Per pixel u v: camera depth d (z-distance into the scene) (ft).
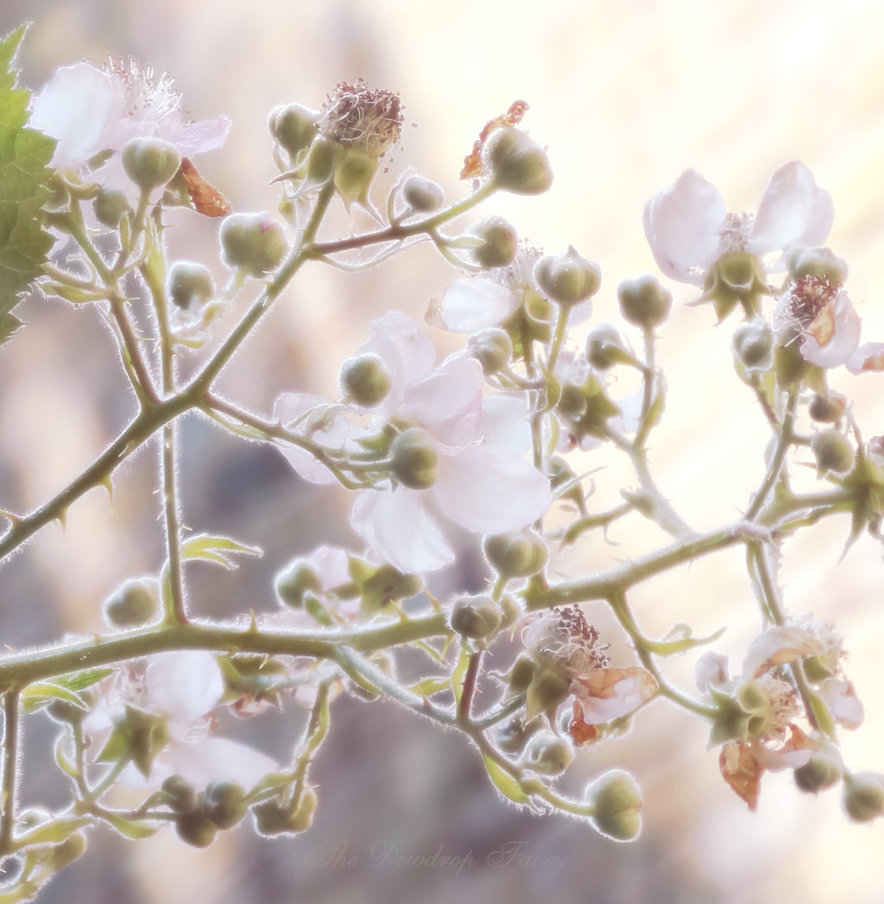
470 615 1.63
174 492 1.66
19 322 1.61
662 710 2.12
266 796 1.66
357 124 1.65
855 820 1.68
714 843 2.07
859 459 1.68
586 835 2.08
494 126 1.67
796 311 1.68
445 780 2.11
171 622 1.65
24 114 1.61
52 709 1.67
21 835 1.64
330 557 1.74
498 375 1.68
